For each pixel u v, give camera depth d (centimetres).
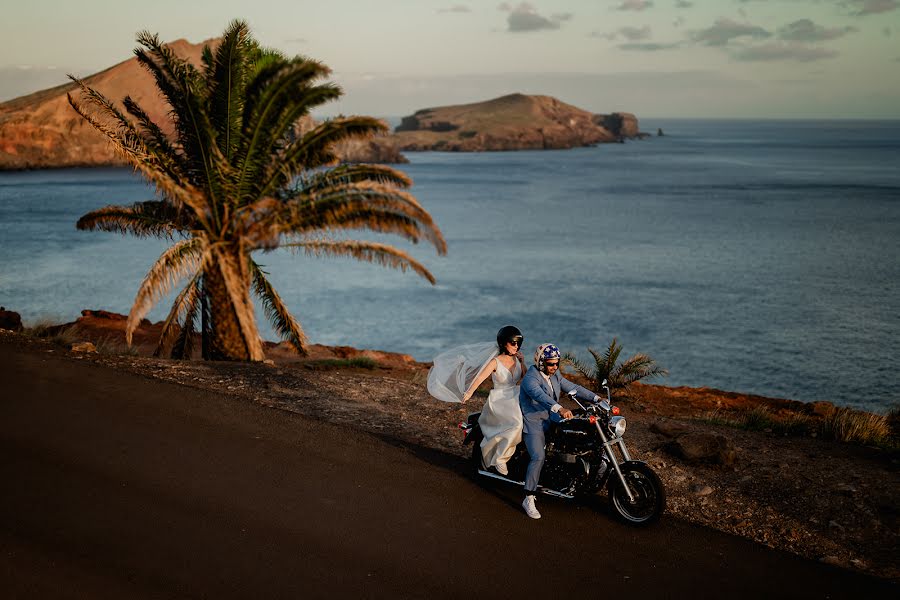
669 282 5431
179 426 723
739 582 499
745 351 3500
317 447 702
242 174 1330
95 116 1208
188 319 1391
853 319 4222
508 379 638
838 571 528
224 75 1270
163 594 432
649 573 503
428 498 606
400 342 3647
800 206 11788
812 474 732
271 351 1795
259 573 464
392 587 461
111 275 5200
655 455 767
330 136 1295
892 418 1255
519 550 525
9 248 6456
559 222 9638
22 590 423
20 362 895
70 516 520
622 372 1288
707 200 12925
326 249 1428
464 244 7494
